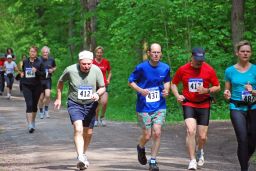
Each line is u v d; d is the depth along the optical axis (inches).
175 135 1184.8
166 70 733.9
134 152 905.5
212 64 1738.4
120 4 1854.1
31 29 2974.9
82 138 735.1
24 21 3006.9
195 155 832.3
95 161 805.9
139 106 737.0
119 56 2235.5
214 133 1213.1
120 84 2175.2
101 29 2297.0
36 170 734.5
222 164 818.2
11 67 2298.2
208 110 767.1
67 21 2837.1
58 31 2942.9
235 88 699.4
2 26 4239.7
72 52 2805.1
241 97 693.3
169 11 1756.9
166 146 1007.0
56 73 2898.6
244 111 695.7
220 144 1055.0
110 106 2039.9
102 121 1348.4
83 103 750.5
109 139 1077.8
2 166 774.5
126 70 2183.8
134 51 2096.5
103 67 1277.1
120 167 751.7
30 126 1172.5
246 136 685.3
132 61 2158.0
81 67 744.3
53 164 784.9
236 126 688.4
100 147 960.9
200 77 753.0
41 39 2970.0
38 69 1167.6
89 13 2284.7
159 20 1790.1
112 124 1401.3
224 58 1734.7
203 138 769.6
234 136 1164.5
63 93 2474.2
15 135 1136.2
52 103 2181.3
